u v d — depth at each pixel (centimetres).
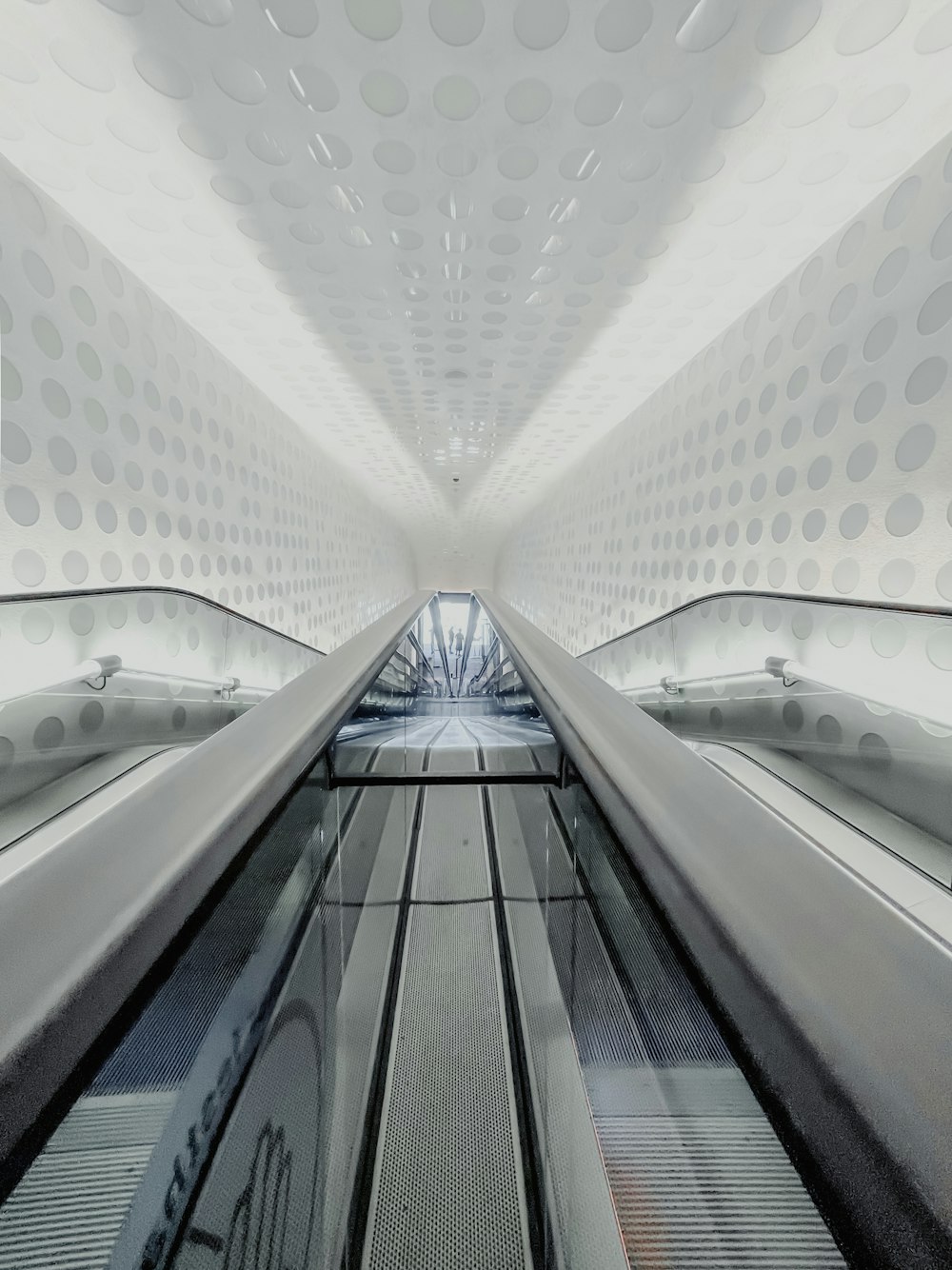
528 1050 128
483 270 242
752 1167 54
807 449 235
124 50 139
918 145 170
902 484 188
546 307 277
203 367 329
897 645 188
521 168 178
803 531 239
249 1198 75
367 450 603
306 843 113
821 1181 33
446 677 1027
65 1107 40
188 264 246
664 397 387
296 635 506
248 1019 81
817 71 142
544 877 161
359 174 183
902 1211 28
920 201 177
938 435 175
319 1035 112
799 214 203
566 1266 84
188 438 314
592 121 158
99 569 239
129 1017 46
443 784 163
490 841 213
